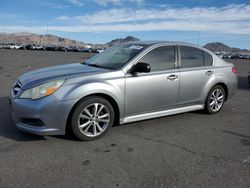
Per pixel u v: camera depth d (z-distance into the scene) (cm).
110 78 490
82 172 373
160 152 442
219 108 672
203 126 575
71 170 378
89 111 476
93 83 468
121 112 507
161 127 559
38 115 441
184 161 413
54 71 510
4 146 445
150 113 549
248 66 2633
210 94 644
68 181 351
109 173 373
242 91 1050
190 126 571
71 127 464
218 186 348
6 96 802
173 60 578
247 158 429
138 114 534
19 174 364
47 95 444
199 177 369
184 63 595
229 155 438
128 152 439
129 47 575
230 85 679
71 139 481
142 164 400
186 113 662
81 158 413
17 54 3581
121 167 390
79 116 464
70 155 422
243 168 396
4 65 1880
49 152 429
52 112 443
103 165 394
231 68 684
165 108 568
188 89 593
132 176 367
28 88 455
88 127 475
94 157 418
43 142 464
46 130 446
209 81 630
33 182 346
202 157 429
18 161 398
